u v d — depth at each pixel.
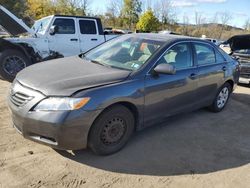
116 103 3.82
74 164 3.69
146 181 3.50
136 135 4.66
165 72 4.14
